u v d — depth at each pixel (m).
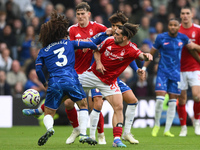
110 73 21.88
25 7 57.62
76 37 25.50
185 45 31.75
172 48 31.09
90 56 24.45
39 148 21.52
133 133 34.09
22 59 52.91
